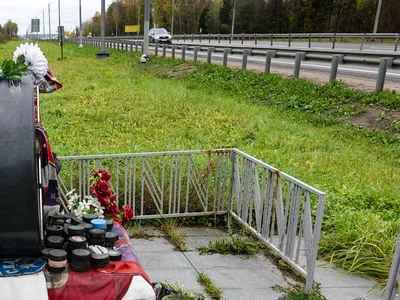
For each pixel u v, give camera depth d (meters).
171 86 15.24
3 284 2.32
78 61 28.67
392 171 7.21
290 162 7.23
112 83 16.48
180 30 93.75
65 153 7.04
